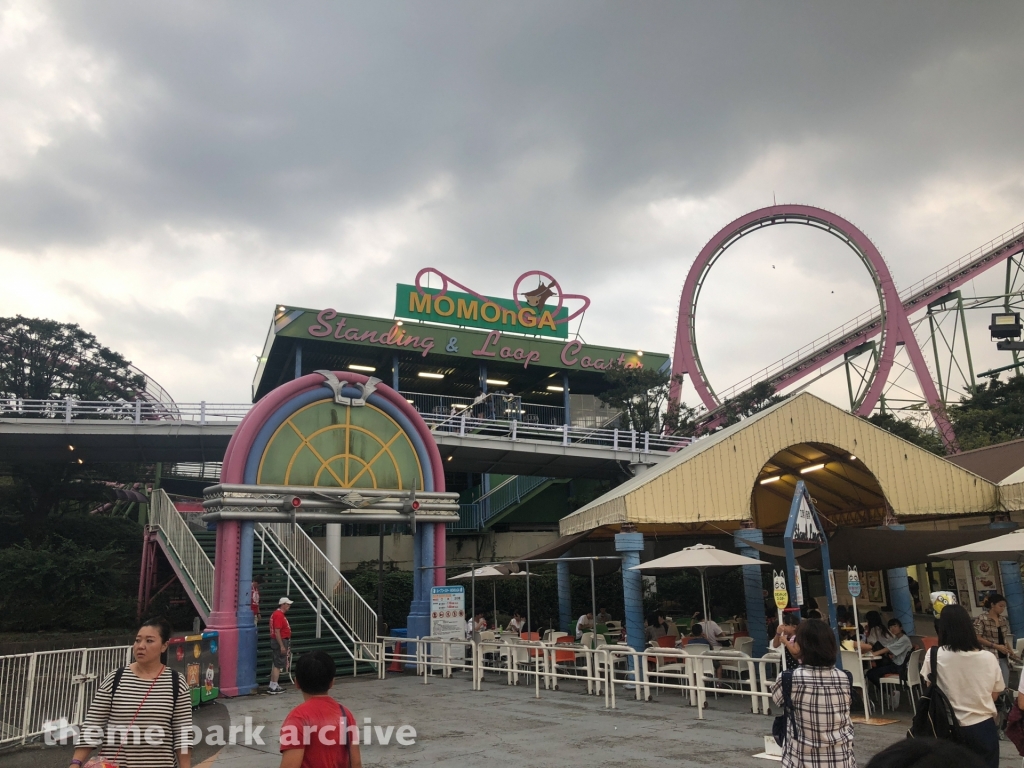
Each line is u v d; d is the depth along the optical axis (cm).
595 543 2248
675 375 4684
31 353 3806
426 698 1463
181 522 2311
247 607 1684
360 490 1892
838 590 2381
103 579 2820
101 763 484
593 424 4906
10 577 2695
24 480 3541
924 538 1445
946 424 4897
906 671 1160
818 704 466
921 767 174
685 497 1527
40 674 1141
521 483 3997
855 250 5506
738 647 1440
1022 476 1602
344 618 2045
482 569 1986
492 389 4962
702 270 5844
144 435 2945
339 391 1911
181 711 525
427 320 4481
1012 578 1514
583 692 1495
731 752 917
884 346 5212
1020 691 563
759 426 1600
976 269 5934
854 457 1630
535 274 4844
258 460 1772
